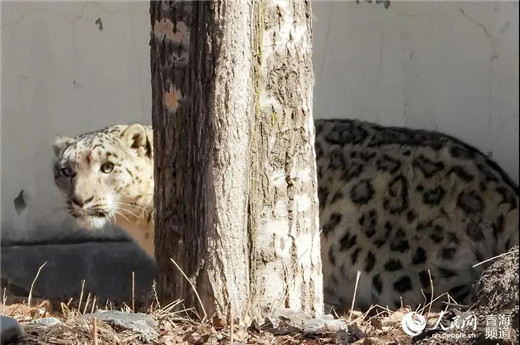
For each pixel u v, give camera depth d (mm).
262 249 9055
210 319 8898
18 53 13430
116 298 12969
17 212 13445
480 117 13141
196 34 8859
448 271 11445
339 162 12047
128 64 13570
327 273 11914
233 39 8680
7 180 13391
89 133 12312
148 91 13547
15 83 13430
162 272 9383
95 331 7906
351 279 11797
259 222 9016
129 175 11930
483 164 11758
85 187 11781
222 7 8672
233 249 8883
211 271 8906
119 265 13570
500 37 13023
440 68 13328
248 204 8930
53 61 13516
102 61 13586
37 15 13453
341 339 8547
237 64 8711
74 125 13531
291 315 8938
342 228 11859
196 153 8984
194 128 8984
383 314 10680
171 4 9062
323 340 8641
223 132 8750
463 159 11703
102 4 13547
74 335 8430
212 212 8844
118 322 8734
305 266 9242
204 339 8453
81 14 13531
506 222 11414
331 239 11898
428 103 13383
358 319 9781
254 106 8883
